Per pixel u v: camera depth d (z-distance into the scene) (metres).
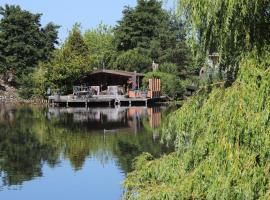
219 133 5.66
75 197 16.53
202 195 5.68
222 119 5.66
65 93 59.31
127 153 24.41
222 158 5.52
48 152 25.52
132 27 74.81
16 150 26.34
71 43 64.75
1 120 40.69
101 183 18.33
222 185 5.32
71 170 20.78
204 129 5.98
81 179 19.05
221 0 5.73
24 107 54.41
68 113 46.34
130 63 67.00
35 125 37.03
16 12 71.12
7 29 70.19
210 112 5.96
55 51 71.81
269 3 5.88
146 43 72.94
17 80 66.81
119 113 45.38
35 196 16.80
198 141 5.93
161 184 6.46
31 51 71.00
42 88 61.75
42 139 30.09
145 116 42.00
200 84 6.52
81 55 62.47
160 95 57.91
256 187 5.22
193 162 6.17
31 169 21.25
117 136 30.55
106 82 60.19
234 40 5.77
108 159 22.98
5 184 18.50
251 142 5.41
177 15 6.06
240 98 5.59
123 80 60.38
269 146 5.26
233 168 5.35
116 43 76.00
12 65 69.00
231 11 5.62
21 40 70.62
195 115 6.21
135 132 31.95
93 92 56.47
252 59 5.75
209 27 5.91
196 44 6.04
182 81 57.94
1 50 70.25
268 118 5.34
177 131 6.36
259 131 5.34
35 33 72.06
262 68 5.70
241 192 5.22
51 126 36.34
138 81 60.09
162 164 6.60
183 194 5.80
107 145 27.22
